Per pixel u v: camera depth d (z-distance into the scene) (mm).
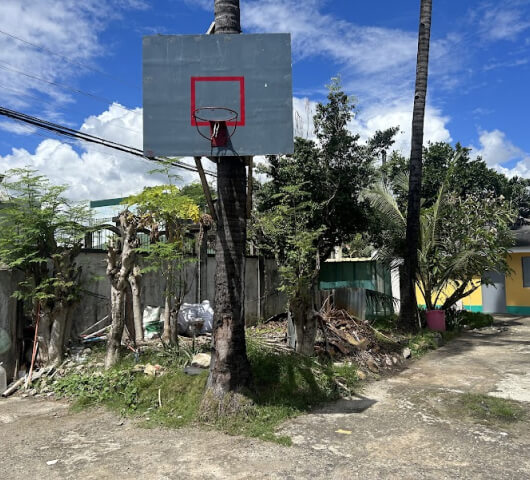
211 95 5680
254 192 14492
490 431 5281
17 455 4730
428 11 12305
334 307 11711
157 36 5727
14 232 7469
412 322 12008
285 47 5742
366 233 15648
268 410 5793
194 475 4203
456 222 13148
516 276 17922
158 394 6281
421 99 12312
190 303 11109
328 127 13938
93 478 4168
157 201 8039
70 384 6918
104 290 9531
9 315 7465
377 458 4562
